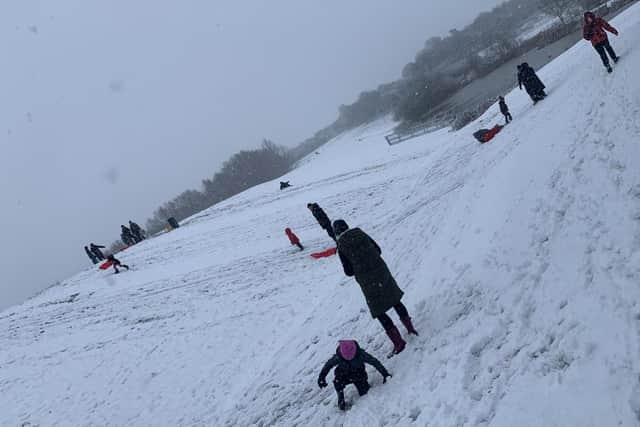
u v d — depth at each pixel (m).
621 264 4.98
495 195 9.34
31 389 15.53
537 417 4.07
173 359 14.45
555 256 6.04
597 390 3.87
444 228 10.62
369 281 6.80
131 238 35.88
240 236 25.89
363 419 5.98
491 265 7.06
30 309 24.84
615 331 4.24
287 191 34.72
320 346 10.15
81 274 29.77
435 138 38.00
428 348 6.43
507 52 87.44
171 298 19.58
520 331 5.30
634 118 7.85
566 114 10.98
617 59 13.05
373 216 20.61
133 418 12.27
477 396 4.87
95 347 17.11
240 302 16.78
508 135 15.45
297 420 7.46
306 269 17.62
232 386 11.80
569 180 7.52
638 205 5.68
